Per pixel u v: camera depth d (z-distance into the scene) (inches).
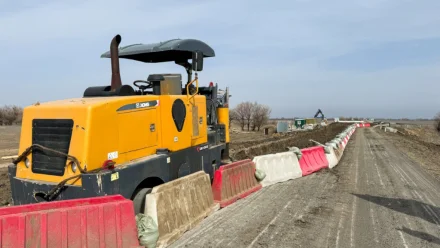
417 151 782.5
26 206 141.5
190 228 214.5
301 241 200.7
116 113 186.4
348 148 780.6
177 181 213.8
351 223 234.8
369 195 316.8
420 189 345.7
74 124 171.8
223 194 270.5
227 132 337.1
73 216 147.6
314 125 2097.7
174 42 258.7
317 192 326.3
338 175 423.5
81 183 165.9
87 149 167.9
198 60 258.1
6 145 872.3
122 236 162.9
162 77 235.0
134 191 194.9
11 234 130.5
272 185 357.1
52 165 177.2
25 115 190.5
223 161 326.3
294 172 400.5
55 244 141.1
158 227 187.6
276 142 901.8
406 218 247.4
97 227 154.6
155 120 220.8
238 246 190.9
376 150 738.8
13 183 187.8
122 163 189.3
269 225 227.1
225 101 344.2
